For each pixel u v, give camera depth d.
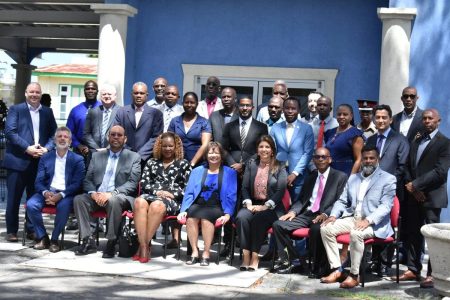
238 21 11.28
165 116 8.94
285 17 11.15
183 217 7.68
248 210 7.45
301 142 8.05
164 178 7.92
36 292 6.03
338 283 6.98
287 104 8.07
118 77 10.79
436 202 7.09
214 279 6.81
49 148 8.48
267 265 7.76
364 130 8.45
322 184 7.51
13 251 7.80
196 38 11.41
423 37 9.77
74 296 5.95
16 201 8.40
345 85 11.00
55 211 8.03
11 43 20.20
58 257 7.59
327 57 11.05
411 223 7.23
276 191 7.58
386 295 6.49
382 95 9.86
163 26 11.50
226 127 8.27
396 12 9.69
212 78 8.99
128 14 10.84
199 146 8.51
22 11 16.00
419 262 7.23
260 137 7.82
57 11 15.77
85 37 17.97
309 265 7.43
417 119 7.76
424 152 7.20
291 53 11.14
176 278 6.78
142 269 7.14
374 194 7.05
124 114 8.54
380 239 6.97
